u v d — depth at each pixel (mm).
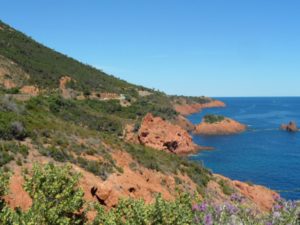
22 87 84000
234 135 96938
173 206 12305
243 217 10609
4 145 21703
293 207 10922
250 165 59031
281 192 43438
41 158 22391
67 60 130750
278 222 10359
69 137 28438
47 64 111688
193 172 34188
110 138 34250
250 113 181125
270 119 145500
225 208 10797
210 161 62375
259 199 33906
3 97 34375
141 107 104250
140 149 34625
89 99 97250
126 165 27938
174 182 28641
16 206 15523
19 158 20844
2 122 24156
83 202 15305
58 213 13883
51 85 95250
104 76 138500
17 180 17156
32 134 25344
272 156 66875
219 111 191625
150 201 20016
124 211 13945
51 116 37094
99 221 14820
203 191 29594
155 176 28219
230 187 34344
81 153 25844
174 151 65562
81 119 59094
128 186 20062
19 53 107688
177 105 163750
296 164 59531
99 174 22984
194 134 98688
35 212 13336
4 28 121062
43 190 14633
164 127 66062
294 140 87750
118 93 116875
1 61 91438
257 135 96875
